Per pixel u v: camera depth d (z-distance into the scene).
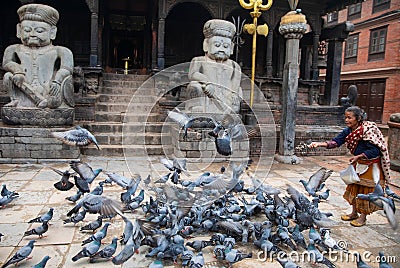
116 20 15.67
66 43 14.90
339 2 12.41
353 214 4.53
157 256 3.17
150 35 15.86
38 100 7.39
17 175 6.18
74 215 4.10
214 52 7.84
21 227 3.95
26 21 7.41
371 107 21.33
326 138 9.54
